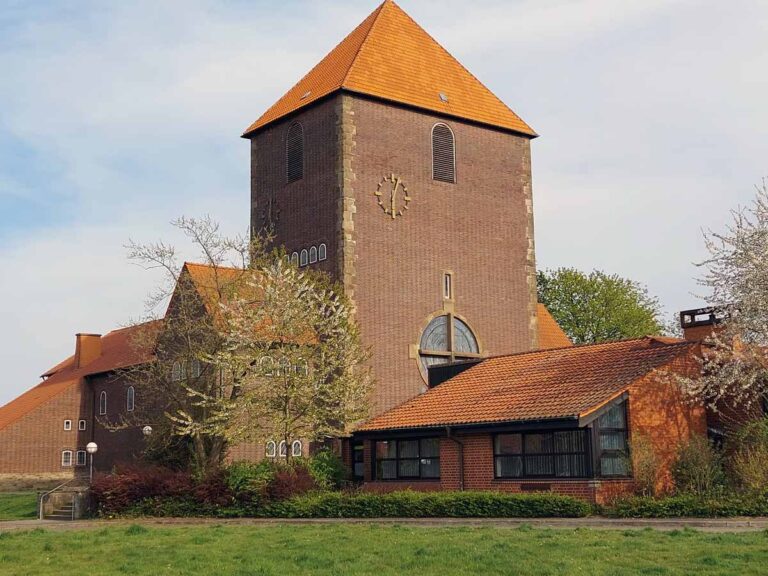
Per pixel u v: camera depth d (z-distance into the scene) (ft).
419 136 157.58
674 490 99.09
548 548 65.05
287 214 159.74
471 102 166.09
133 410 181.27
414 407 124.77
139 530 89.25
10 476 193.47
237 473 116.06
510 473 106.22
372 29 162.50
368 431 123.85
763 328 113.50
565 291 252.83
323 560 63.98
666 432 103.04
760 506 86.48
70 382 203.72
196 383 132.36
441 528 83.10
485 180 164.66
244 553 69.51
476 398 117.29
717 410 107.76
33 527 107.04
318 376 125.59
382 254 150.61
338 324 133.90
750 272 116.47
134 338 147.13
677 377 103.71
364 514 102.94
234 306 129.08
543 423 99.91
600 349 117.91
